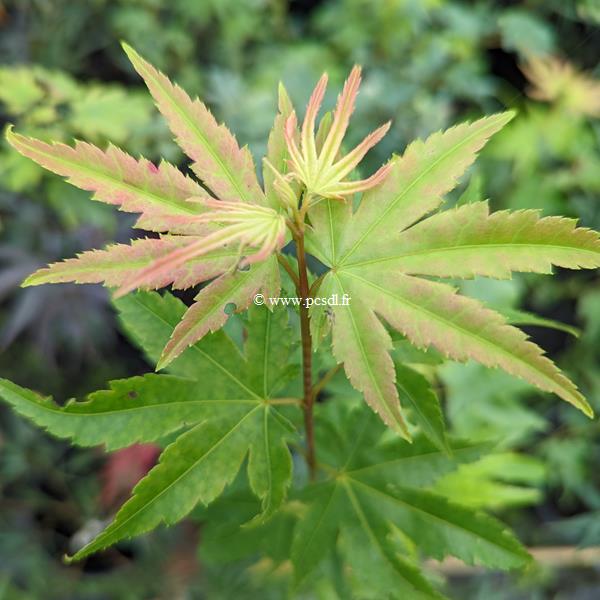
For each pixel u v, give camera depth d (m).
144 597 0.35
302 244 0.16
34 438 0.43
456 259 0.16
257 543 0.22
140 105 0.39
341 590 0.21
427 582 0.19
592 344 0.46
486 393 0.33
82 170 0.15
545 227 0.15
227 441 0.17
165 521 0.17
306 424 0.19
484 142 0.16
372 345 0.16
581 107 0.45
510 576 0.36
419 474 0.20
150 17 0.50
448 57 0.52
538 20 0.54
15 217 0.44
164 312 0.18
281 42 0.56
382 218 0.16
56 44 0.49
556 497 0.46
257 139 0.42
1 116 0.38
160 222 0.16
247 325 0.18
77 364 0.47
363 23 0.54
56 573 0.39
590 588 0.37
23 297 0.43
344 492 0.20
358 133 0.44
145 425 0.17
